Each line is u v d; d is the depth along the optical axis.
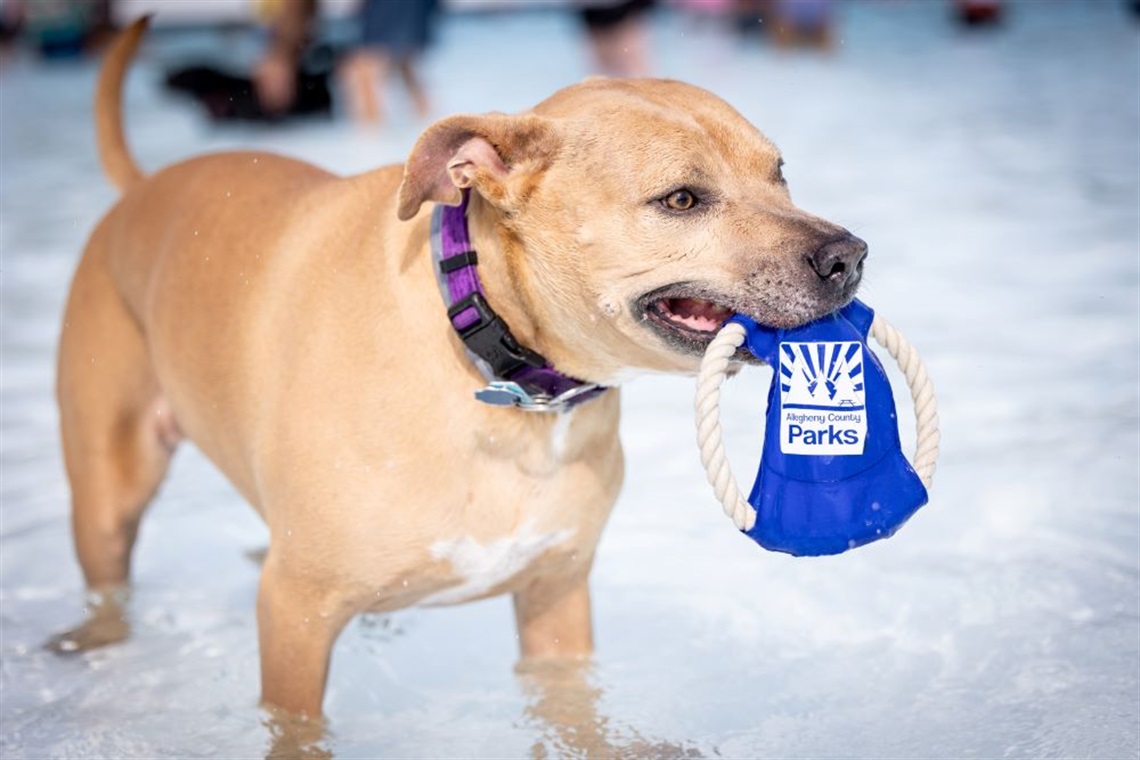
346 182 4.43
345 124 15.55
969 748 3.90
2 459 6.29
